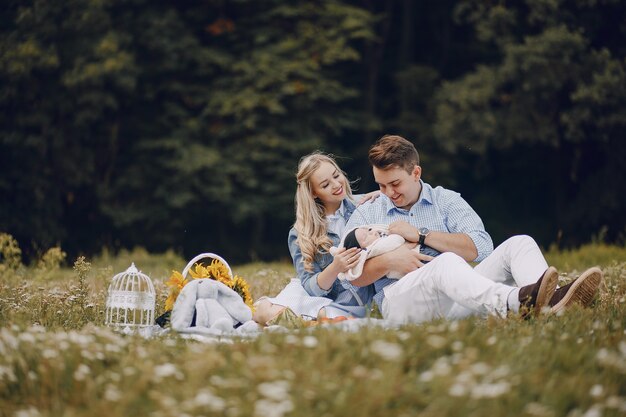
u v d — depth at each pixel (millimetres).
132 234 22109
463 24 25734
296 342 3764
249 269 10680
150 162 21797
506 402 3166
